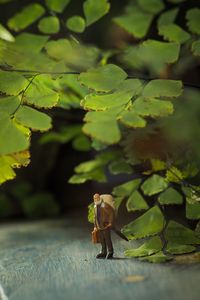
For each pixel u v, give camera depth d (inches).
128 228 14.3
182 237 14.2
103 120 13.4
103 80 13.9
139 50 16.1
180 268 13.6
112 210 14.2
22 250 15.6
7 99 13.7
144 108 13.6
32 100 13.8
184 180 14.9
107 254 14.3
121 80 13.8
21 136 13.2
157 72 17.4
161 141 15.4
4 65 14.4
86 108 13.7
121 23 16.4
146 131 15.4
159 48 14.4
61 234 16.9
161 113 13.6
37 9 15.5
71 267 14.1
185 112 16.6
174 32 14.9
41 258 14.8
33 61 14.5
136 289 13.0
